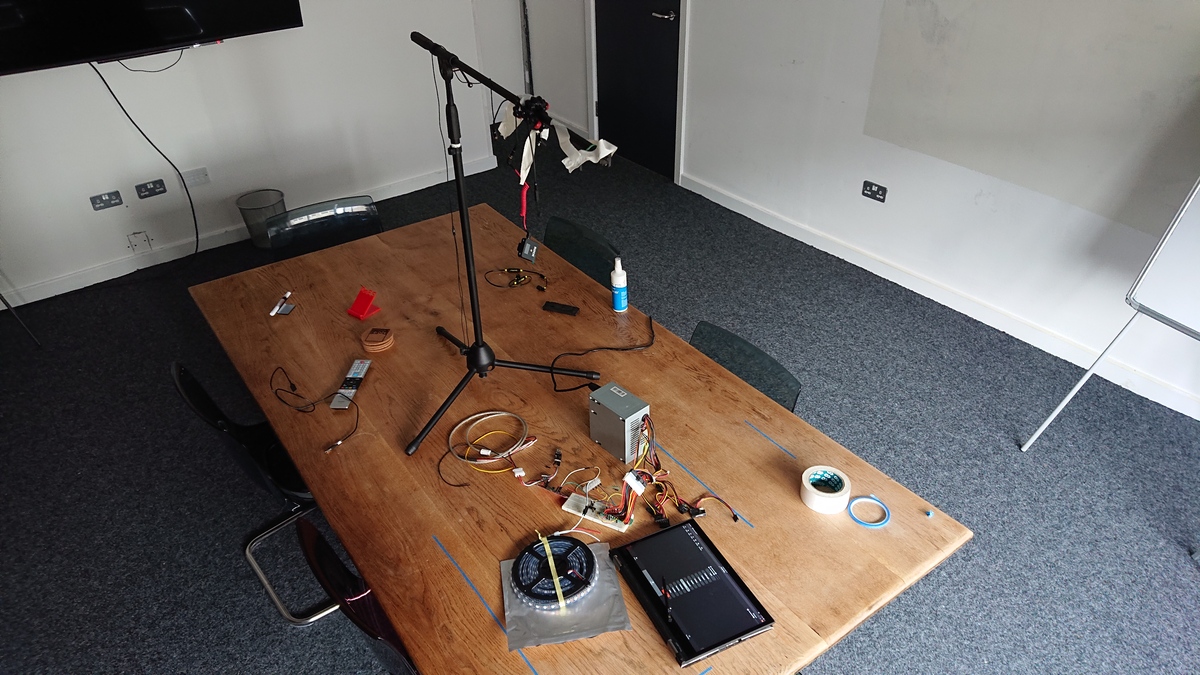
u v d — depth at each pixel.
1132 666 2.05
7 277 3.76
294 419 1.93
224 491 2.69
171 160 3.99
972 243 3.33
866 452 2.74
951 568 2.32
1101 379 3.06
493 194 4.78
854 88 3.49
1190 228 2.34
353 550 1.57
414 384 2.04
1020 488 2.58
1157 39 2.48
